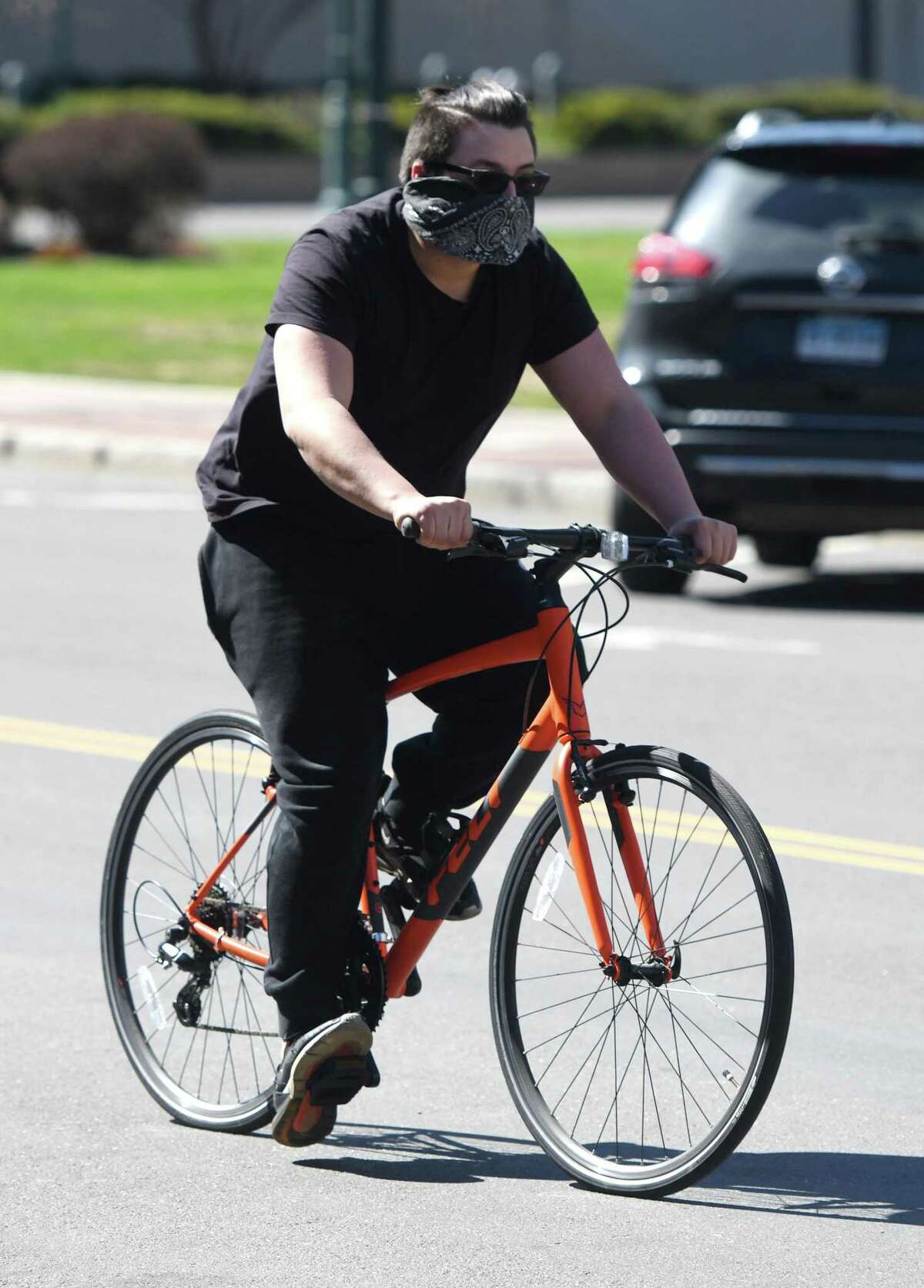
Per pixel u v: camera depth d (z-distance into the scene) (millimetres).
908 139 39812
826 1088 18062
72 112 134500
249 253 126875
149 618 38938
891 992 20422
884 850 25031
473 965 21344
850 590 42938
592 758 15766
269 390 15945
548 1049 18594
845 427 38969
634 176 184250
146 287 104375
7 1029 19469
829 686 33688
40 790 27531
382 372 15758
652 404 40000
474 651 16094
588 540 15344
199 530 49750
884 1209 15539
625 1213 15477
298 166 173625
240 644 16266
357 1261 14594
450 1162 16516
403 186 15484
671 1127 16781
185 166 125625
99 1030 19516
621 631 38125
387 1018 19844
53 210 125562
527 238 15469
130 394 71875
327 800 15797
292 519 16219
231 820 18062
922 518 39375
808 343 39062
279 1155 16672
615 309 92062
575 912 20625
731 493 39656
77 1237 15023
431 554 16109
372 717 15977
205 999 19453
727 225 39906
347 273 15414
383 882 18859
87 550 46625
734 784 27734
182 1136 17094
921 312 38688
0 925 22359
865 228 39094
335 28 92375
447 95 15250
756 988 20484
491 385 16156
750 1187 15977
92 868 24312
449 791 16688
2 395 71250
